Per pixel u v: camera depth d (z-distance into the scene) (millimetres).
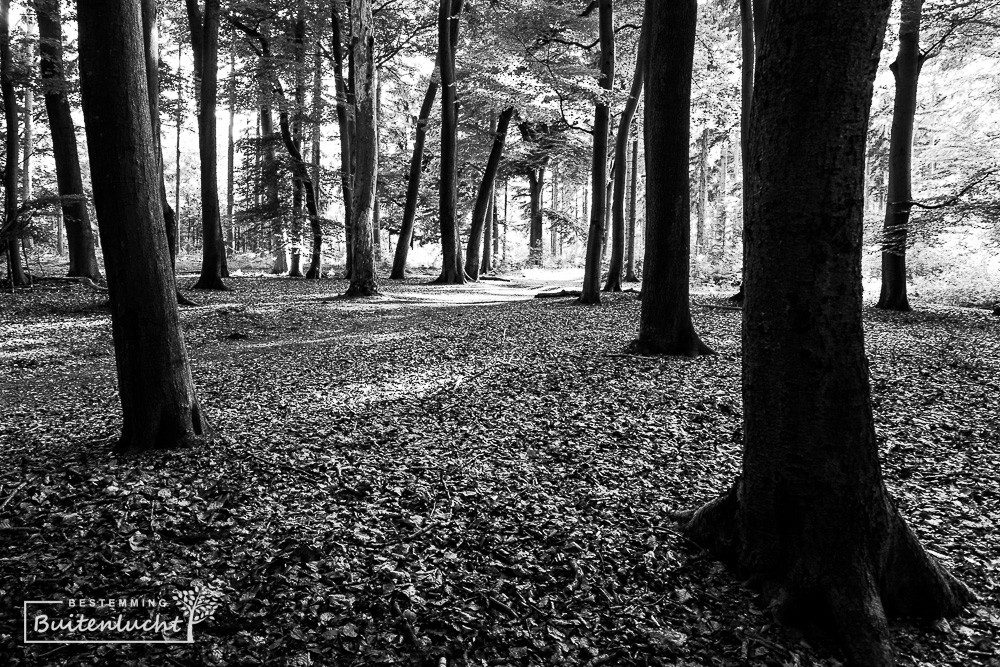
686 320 9578
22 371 8812
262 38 22609
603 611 3150
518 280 29391
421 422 6184
